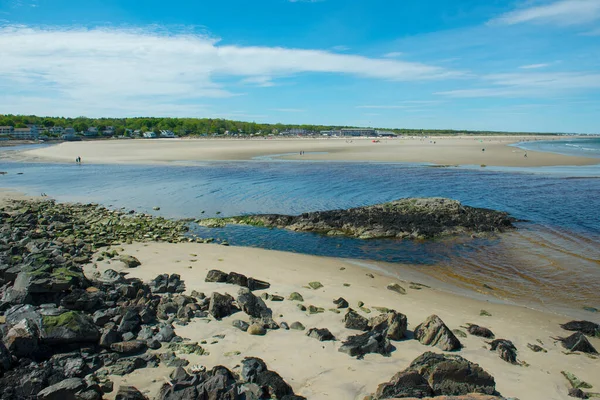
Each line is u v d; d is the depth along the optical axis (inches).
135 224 1024.9
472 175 1996.8
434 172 2123.5
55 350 352.5
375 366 366.6
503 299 592.1
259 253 796.6
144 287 536.4
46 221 1015.0
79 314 383.6
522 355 409.7
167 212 1221.7
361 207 1200.8
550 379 362.9
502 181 1795.0
